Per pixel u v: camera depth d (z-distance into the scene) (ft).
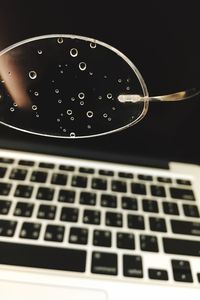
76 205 1.00
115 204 1.03
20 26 0.98
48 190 1.03
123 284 0.85
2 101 1.07
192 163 1.23
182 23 1.00
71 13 0.98
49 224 0.93
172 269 0.90
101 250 0.90
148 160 1.21
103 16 0.99
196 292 0.86
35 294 0.81
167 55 1.03
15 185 1.03
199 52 1.03
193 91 1.08
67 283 0.83
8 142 1.16
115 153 1.20
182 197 1.10
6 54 1.00
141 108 1.09
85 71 1.03
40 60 1.02
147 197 1.08
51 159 1.14
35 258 0.86
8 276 0.82
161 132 1.17
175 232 0.99
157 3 0.97
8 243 0.87
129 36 1.01
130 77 1.05
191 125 1.16
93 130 1.13
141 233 0.96
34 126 1.12
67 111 1.09
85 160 1.16
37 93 1.06
